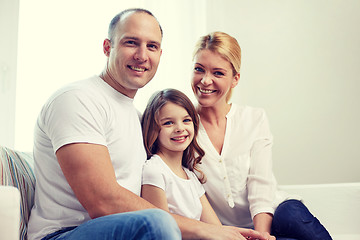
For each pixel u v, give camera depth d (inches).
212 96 56.0
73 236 33.3
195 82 56.7
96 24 96.1
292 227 51.4
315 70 93.8
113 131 43.9
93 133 40.1
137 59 46.1
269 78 95.5
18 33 93.4
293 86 94.4
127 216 31.4
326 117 92.5
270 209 54.7
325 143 92.1
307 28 94.8
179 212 50.4
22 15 94.7
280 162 93.7
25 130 92.0
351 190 60.6
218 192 56.5
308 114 93.3
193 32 95.9
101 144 40.1
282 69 95.1
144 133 52.7
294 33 95.2
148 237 30.0
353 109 91.5
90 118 40.8
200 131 57.4
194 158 55.8
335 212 60.7
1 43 92.7
